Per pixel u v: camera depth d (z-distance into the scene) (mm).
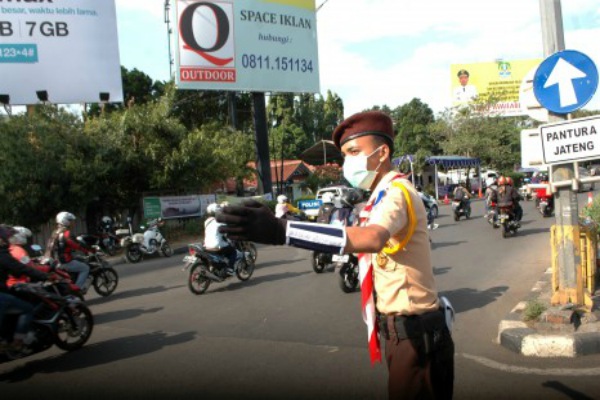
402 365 2080
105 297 8766
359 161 2152
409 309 2064
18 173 13883
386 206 1938
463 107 41125
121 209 18203
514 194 13125
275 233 1599
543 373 4238
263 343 5449
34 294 5145
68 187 15297
